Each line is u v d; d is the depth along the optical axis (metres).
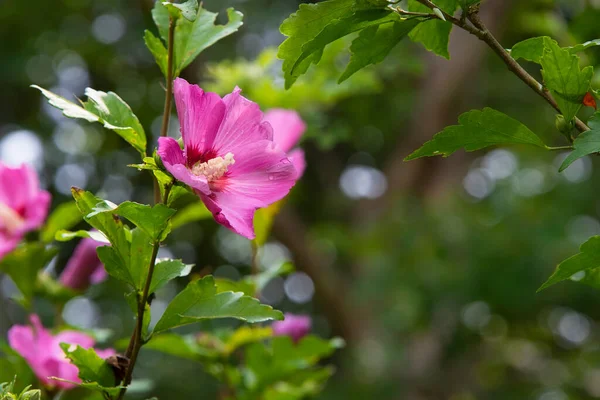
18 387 2.18
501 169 9.05
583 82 1.56
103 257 1.59
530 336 9.73
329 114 6.39
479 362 9.81
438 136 1.65
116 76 8.87
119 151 9.15
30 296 2.50
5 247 2.47
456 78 8.16
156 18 1.81
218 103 1.59
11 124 9.12
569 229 7.50
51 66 8.88
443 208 7.49
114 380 1.64
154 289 1.60
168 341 2.55
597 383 10.07
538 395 10.13
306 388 2.72
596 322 9.42
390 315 6.96
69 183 9.20
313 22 1.61
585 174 8.34
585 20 3.00
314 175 10.02
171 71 1.68
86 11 8.84
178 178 1.44
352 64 1.71
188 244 9.57
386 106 7.26
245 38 8.78
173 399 7.75
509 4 6.86
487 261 6.96
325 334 10.05
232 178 1.61
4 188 2.57
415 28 1.84
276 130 2.42
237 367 2.88
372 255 7.29
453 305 7.27
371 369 6.96
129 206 1.44
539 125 8.08
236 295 1.56
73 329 2.43
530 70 8.40
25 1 8.49
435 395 8.00
